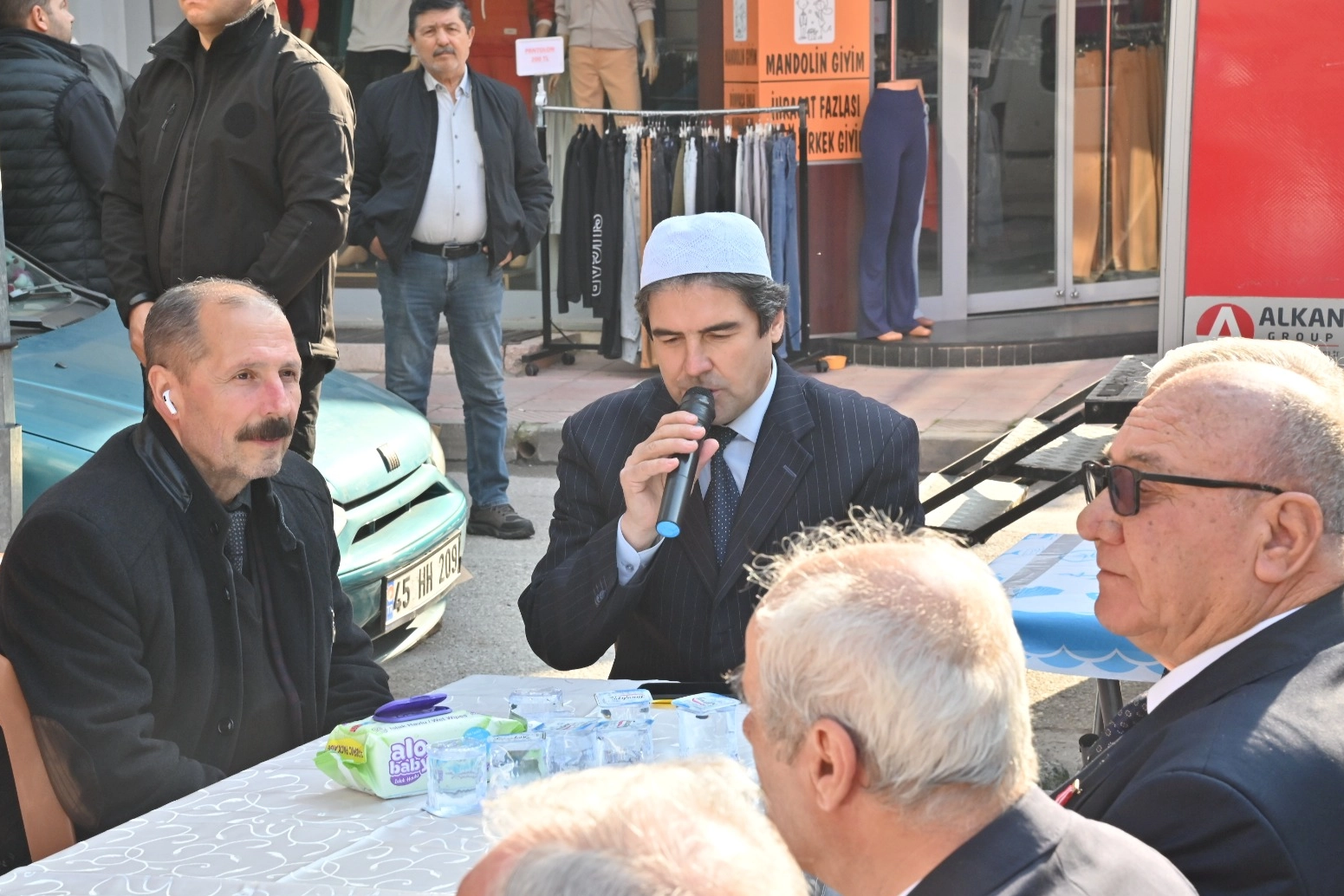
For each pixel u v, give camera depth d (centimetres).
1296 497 183
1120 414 418
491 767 217
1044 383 870
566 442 301
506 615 540
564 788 98
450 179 635
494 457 648
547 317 930
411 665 489
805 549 159
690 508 281
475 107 645
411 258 638
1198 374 194
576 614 275
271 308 283
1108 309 1072
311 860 196
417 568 463
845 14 918
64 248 636
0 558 270
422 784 222
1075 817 141
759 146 845
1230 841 157
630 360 883
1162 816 160
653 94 973
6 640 260
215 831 208
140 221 461
